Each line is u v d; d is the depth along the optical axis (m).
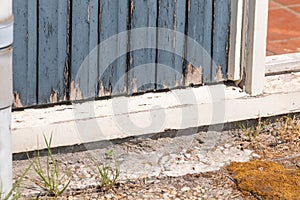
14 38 4.38
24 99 4.51
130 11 4.59
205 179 4.43
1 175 3.80
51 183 4.28
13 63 4.42
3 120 3.72
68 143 4.48
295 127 4.94
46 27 4.44
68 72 4.56
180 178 4.43
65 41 4.50
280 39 6.38
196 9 4.73
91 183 4.32
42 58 4.48
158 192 4.30
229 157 4.65
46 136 4.42
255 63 4.80
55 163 4.45
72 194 4.25
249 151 4.73
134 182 4.37
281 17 6.81
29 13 4.38
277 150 4.75
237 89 4.89
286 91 4.91
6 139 3.76
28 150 4.40
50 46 4.48
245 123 4.89
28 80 4.48
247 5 4.75
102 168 4.47
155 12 4.64
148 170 4.48
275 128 4.95
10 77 3.69
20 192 4.20
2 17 3.58
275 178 4.43
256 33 4.75
